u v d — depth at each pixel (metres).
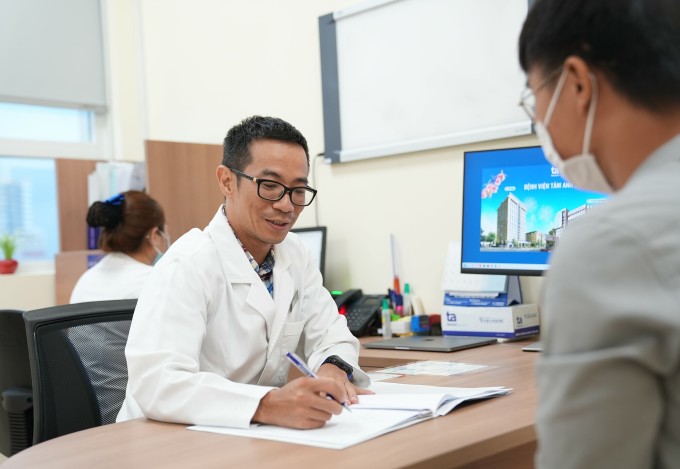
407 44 2.38
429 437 0.98
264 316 1.45
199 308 1.34
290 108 2.91
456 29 2.24
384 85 2.46
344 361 1.42
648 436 0.56
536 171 1.88
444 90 2.28
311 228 2.65
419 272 2.40
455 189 2.28
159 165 2.83
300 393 1.08
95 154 3.81
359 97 2.55
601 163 0.69
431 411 1.09
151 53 3.70
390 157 2.48
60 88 3.67
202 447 1.00
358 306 2.43
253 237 1.50
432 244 2.36
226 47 3.23
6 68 3.51
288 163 1.43
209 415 1.13
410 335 2.23
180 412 1.16
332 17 2.62
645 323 0.54
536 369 0.62
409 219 2.43
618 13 0.63
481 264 1.97
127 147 3.78
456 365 1.63
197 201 2.92
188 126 3.48
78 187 3.40
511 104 2.11
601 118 0.66
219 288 1.42
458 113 2.25
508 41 2.11
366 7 2.49
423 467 0.87
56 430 1.55
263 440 1.02
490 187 1.96
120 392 1.64
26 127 3.62
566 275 0.59
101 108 3.81
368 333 2.36
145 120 3.75
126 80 3.79
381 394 1.28
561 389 0.58
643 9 0.62
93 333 1.64
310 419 1.06
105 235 2.22
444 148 2.31
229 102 3.23
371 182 2.56
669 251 0.55
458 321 2.11
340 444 0.96
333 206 2.71
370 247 2.57
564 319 0.59
